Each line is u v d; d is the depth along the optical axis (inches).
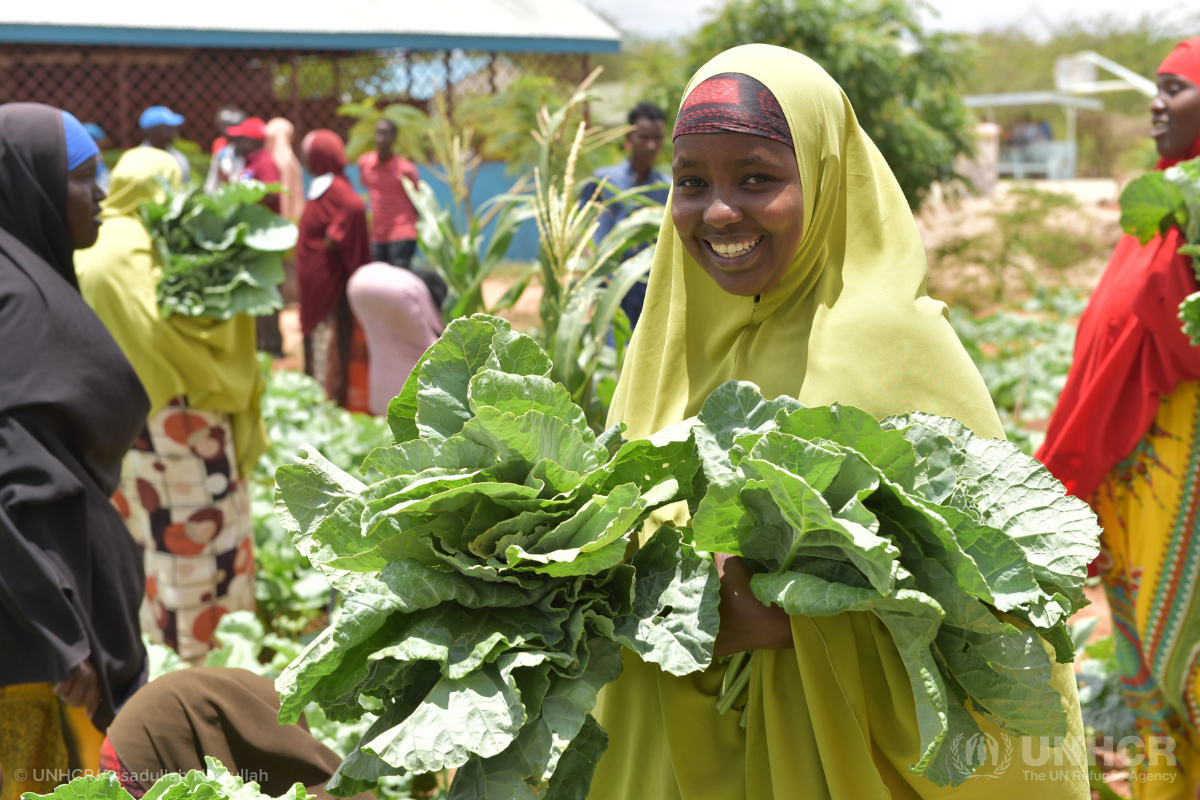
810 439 51.4
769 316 64.7
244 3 453.1
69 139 108.7
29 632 95.0
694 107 59.9
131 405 106.6
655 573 54.9
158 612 139.6
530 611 52.7
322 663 48.1
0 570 93.4
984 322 355.3
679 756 62.2
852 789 57.7
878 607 50.6
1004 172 1197.1
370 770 50.8
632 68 430.0
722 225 59.1
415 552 52.3
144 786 70.7
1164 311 104.1
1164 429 107.0
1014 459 55.3
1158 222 106.4
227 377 137.2
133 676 105.6
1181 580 106.6
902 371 59.7
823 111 62.2
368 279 198.4
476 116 380.5
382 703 55.0
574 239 116.6
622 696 67.2
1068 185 1000.2
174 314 133.3
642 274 114.7
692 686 62.2
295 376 239.5
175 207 135.0
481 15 499.2
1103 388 108.8
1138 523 110.5
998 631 50.2
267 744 74.0
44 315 101.2
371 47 462.6
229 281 136.6
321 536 52.4
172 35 428.8
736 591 56.2
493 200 157.0
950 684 54.2
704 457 53.9
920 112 416.2
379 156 328.8
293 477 56.4
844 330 61.1
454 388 56.1
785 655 59.5
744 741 62.1
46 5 416.2
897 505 51.0
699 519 52.1
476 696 49.1
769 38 373.1
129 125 468.8
